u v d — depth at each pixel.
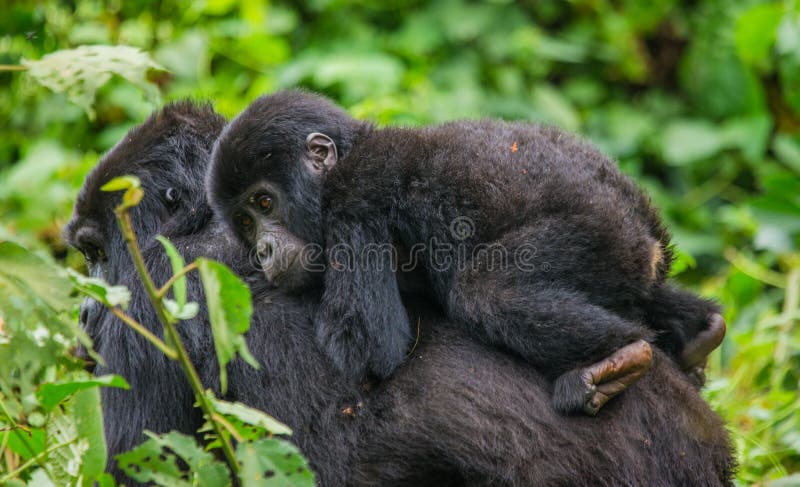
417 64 19.27
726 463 8.66
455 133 9.90
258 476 6.48
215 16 18.53
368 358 8.67
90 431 6.88
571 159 9.67
